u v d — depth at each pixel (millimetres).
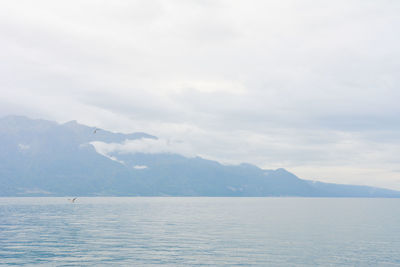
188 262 47344
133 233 76500
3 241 64125
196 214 146625
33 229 82625
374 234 76625
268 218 124188
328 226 94125
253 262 47656
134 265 45469
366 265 46594
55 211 159375
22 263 46344
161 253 53188
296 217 130250
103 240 65875
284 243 63250
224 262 47531
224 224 99188
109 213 147125
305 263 47375
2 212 149500
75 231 79375
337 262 48094
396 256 52156
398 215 144500
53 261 47500
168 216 131875
